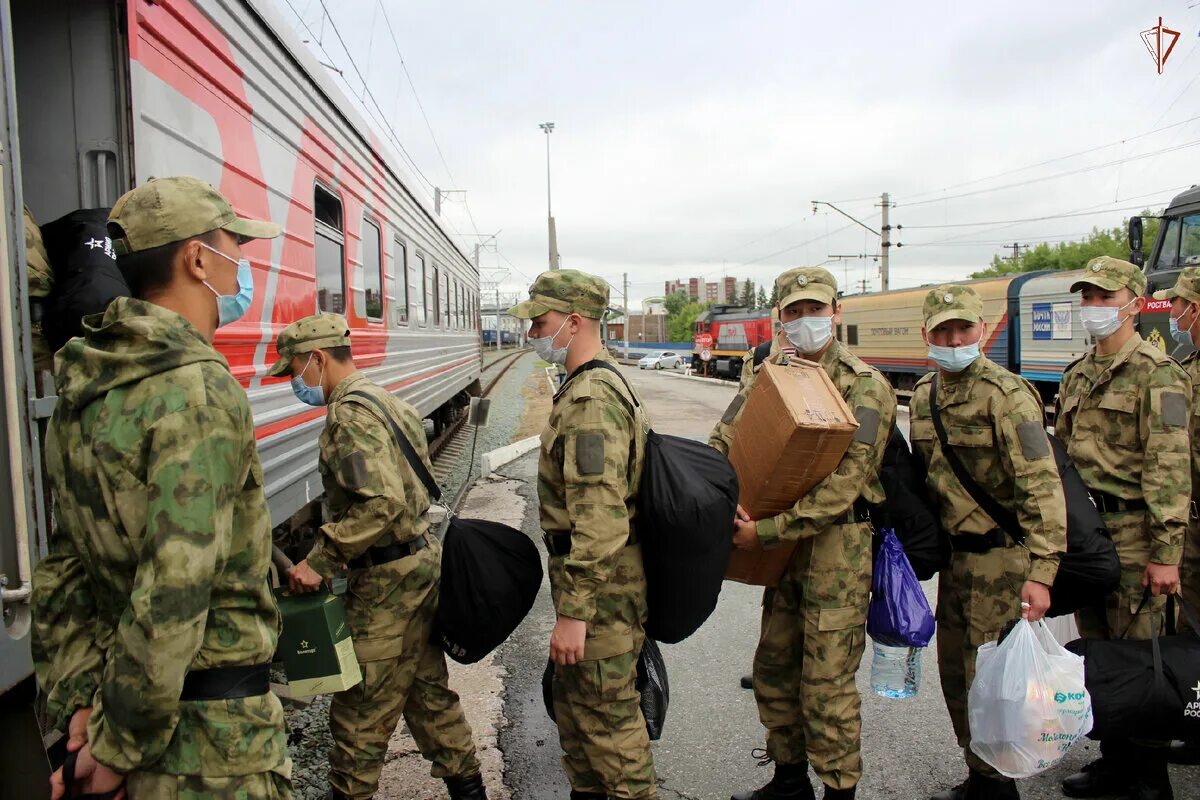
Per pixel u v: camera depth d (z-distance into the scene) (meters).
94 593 1.53
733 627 4.83
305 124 4.81
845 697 2.65
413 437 2.73
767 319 31.36
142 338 1.46
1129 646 2.67
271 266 4.17
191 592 1.36
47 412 1.90
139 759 1.37
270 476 4.10
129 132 2.79
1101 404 3.15
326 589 2.55
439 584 2.66
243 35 3.85
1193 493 3.43
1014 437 2.60
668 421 15.86
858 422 2.61
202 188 1.63
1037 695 2.40
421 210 9.16
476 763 2.84
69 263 2.22
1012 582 2.72
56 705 1.51
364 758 2.62
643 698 2.55
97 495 1.43
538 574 2.71
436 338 10.09
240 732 1.50
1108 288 3.05
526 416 17.83
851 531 2.71
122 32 2.78
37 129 2.78
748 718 3.64
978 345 2.75
